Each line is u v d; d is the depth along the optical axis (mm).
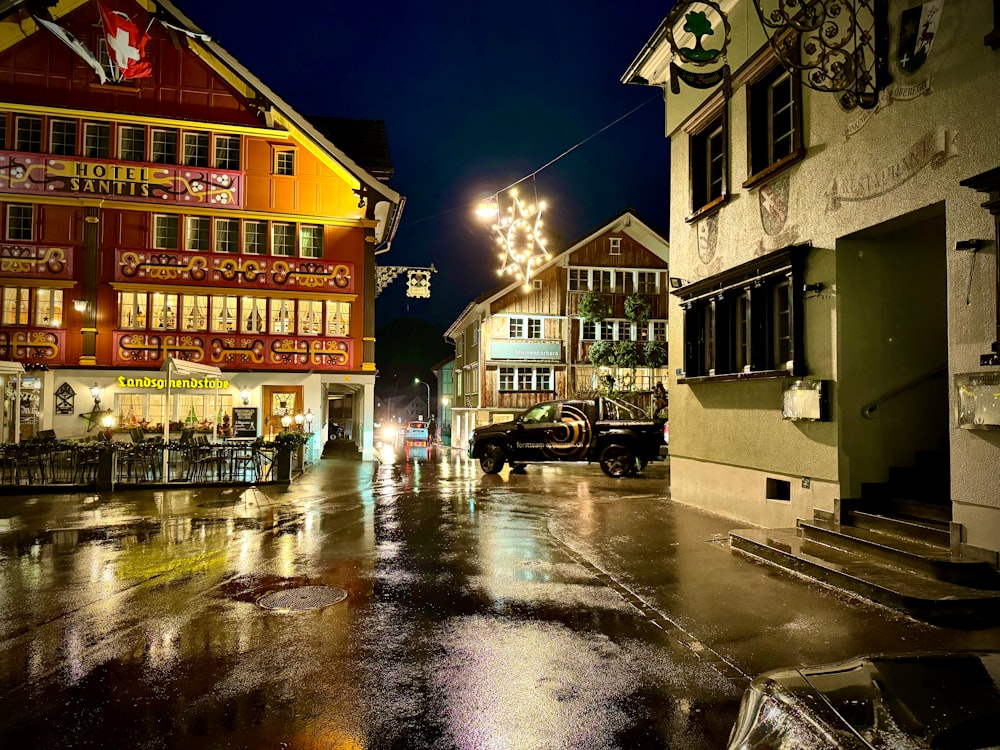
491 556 7621
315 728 3568
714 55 6426
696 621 5250
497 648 4707
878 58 7090
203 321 21922
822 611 5465
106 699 3920
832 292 7852
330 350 22781
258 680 4184
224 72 21984
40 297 20703
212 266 21859
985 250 5828
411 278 24141
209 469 16266
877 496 7719
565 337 36062
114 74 20922
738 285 9766
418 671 4312
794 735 2289
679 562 7273
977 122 5969
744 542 7746
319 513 10867
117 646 4781
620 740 3434
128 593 6125
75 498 12648
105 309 21141
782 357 9039
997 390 5562
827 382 7848
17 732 3523
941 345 8125
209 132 21906
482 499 12617
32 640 4906
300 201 22562
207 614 5504
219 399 21922
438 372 59750
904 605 5309
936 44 6430
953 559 5758
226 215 21969
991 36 5750
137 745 3395
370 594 6090
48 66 20750
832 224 7891
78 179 20859
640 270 36531
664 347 35719
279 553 7824
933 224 8086
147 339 21406
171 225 21766
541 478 16797
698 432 11305
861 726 2189
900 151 6859
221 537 8805
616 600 5844
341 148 24422
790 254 8391
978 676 2467
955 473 6066
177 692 4012
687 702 3859
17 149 20625
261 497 12414
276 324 22516
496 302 35562
